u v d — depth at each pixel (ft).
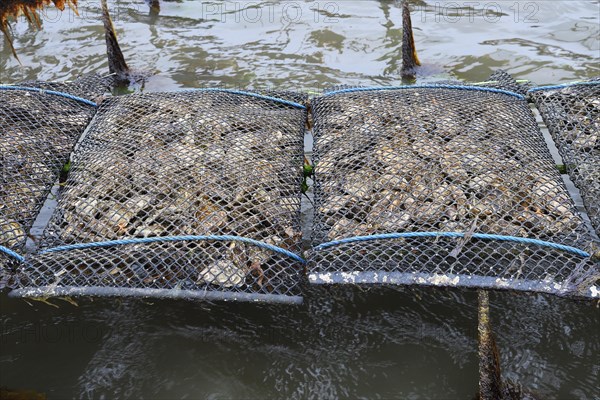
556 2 20.58
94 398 8.52
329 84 16.53
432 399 8.44
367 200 8.80
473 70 16.92
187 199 8.90
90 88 11.97
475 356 8.99
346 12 20.81
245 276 7.94
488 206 8.48
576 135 9.85
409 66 16.81
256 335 9.39
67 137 10.46
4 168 9.37
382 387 8.63
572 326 9.38
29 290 7.66
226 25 20.20
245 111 10.87
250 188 9.11
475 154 9.34
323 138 10.14
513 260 7.72
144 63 17.74
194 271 7.95
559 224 8.23
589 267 7.52
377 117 10.36
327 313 9.73
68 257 8.07
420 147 9.54
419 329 9.42
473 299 9.89
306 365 8.93
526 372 8.73
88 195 9.11
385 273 7.61
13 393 8.51
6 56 17.93
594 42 18.08
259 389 8.64
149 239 8.23
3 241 8.30
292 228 8.64
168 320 9.68
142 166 9.51
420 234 8.02
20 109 10.70
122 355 9.12
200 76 17.06
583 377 8.62
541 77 16.35
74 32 19.61
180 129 10.32
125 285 7.82
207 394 8.57
